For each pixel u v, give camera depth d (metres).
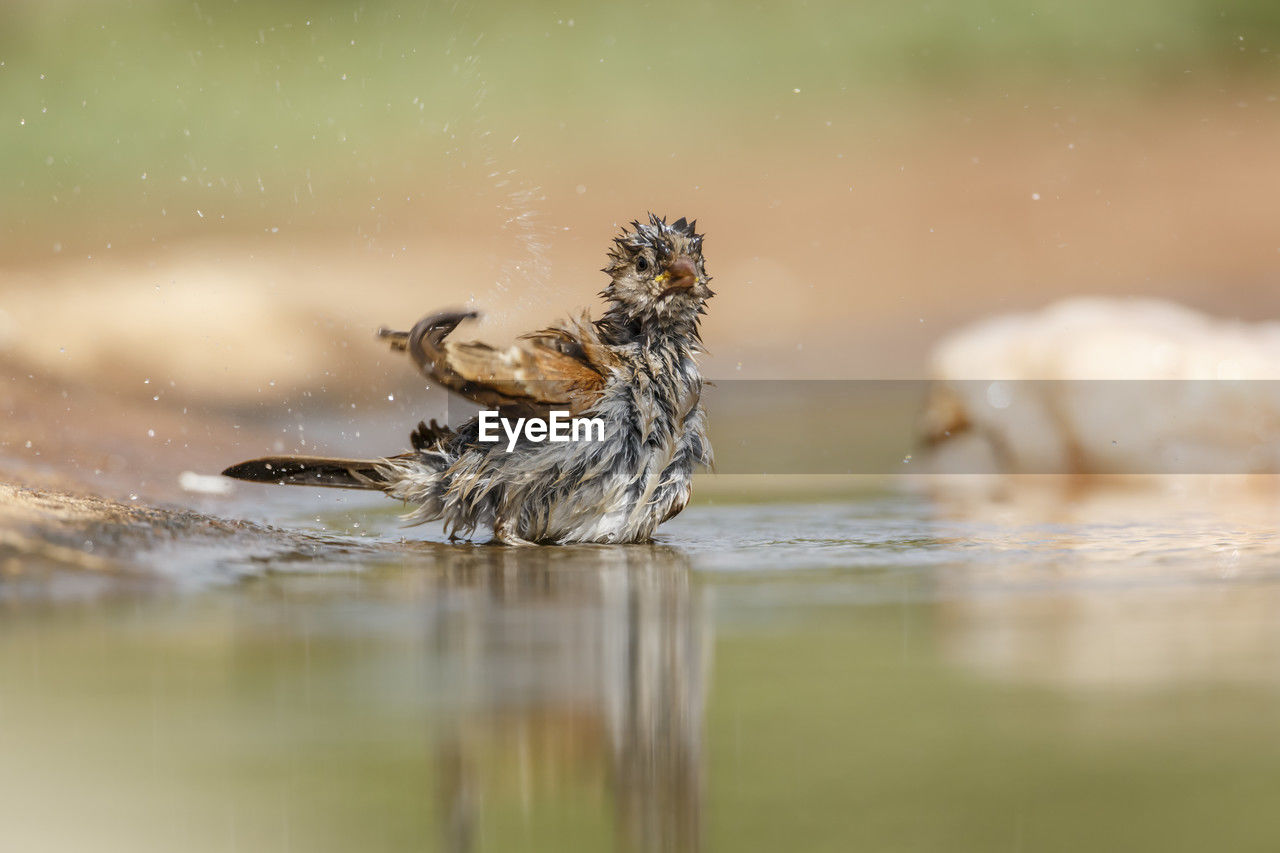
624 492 9.63
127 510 8.81
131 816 3.99
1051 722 4.91
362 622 6.61
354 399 16.17
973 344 14.48
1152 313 14.77
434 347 9.28
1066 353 13.98
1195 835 3.89
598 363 9.63
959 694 5.29
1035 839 3.85
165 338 16.55
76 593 7.02
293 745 4.65
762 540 9.79
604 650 6.03
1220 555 8.78
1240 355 13.64
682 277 9.71
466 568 8.41
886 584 7.77
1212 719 4.96
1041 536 9.81
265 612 6.79
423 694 5.26
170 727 4.81
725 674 5.59
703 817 4.00
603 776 4.37
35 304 17.56
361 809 4.06
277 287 19.94
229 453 13.30
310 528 10.27
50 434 12.73
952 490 12.72
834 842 3.84
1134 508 11.37
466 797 4.17
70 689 5.32
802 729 4.86
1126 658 5.85
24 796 4.17
